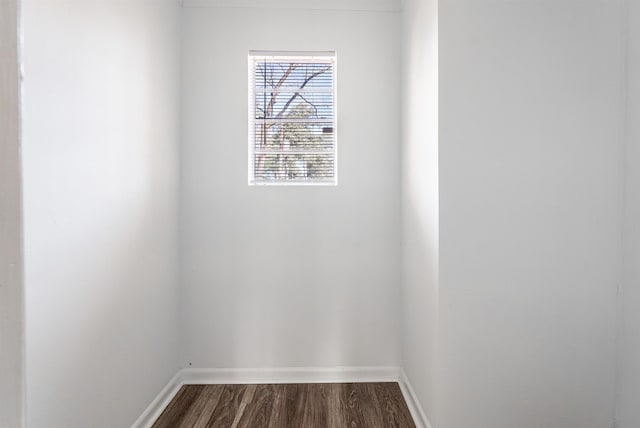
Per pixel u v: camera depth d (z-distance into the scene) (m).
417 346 2.35
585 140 1.99
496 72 1.97
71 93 1.56
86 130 1.66
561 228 1.99
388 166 2.82
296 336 2.81
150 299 2.28
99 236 1.76
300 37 2.80
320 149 2.87
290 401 2.52
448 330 1.97
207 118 2.79
